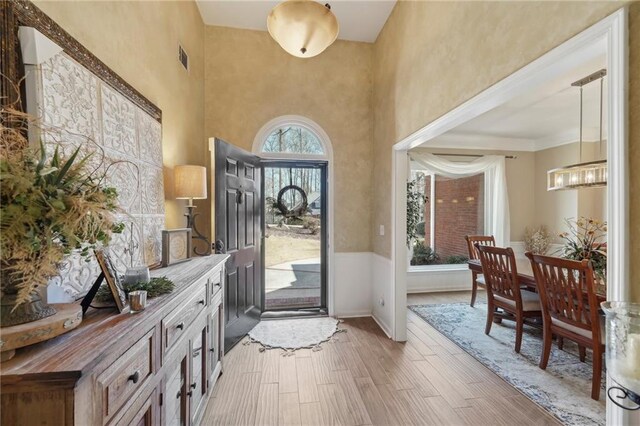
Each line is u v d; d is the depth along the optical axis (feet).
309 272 12.78
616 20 3.26
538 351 8.89
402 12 9.17
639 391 2.56
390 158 10.04
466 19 6.00
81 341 2.65
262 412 6.14
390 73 10.09
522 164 16.63
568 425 5.79
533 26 4.38
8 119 2.92
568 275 7.05
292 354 8.64
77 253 3.72
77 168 2.80
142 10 6.01
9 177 2.30
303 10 6.79
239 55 11.02
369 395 6.72
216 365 6.90
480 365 8.05
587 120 13.21
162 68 7.03
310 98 11.47
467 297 14.66
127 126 5.17
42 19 3.42
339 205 11.70
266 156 11.30
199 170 7.52
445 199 16.35
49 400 2.22
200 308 5.56
